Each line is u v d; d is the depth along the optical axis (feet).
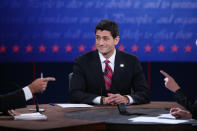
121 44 34.22
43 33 34.42
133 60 23.40
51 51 34.60
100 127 13.79
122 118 15.38
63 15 34.27
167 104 21.29
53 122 13.83
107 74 22.65
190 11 34.01
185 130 14.16
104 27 22.12
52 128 12.51
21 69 34.83
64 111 17.66
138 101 21.07
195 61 34.32
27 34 34.37
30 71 34.83
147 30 34.19
